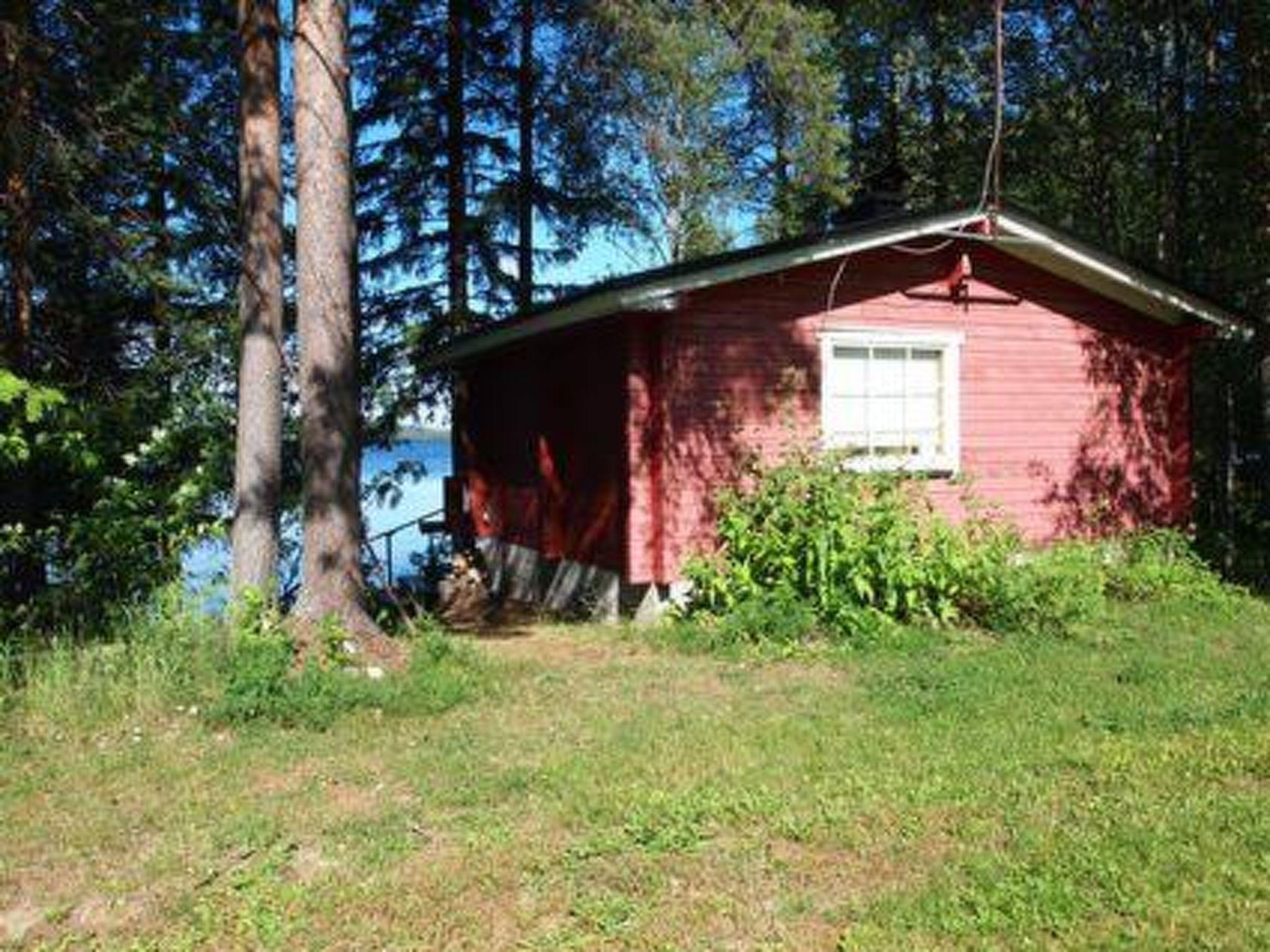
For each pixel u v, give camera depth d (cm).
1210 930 394
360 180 1800
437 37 1791
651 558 1027
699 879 460
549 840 507
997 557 967
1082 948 386
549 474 1225
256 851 507
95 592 941
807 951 400
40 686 724
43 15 1273
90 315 1479
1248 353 1586
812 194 2341
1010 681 765
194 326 1416
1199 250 1581
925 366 1152
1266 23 1330
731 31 1795
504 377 1419
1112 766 571
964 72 1986
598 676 820
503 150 1809
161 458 1175
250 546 936
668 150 1970
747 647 884
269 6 962
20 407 990
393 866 487
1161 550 1163
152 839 525
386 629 1009
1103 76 1716
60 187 1258
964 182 2136
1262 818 491
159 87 1394
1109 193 1962
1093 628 936
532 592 1306
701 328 1038
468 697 754
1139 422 1260
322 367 848
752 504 993
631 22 1612
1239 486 1744
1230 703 691
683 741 645
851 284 1105
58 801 573
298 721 695
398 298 1819
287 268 1675
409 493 2161
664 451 1021
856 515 952
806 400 1082
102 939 436
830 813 518
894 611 933
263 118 959
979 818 510
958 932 402
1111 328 1246
